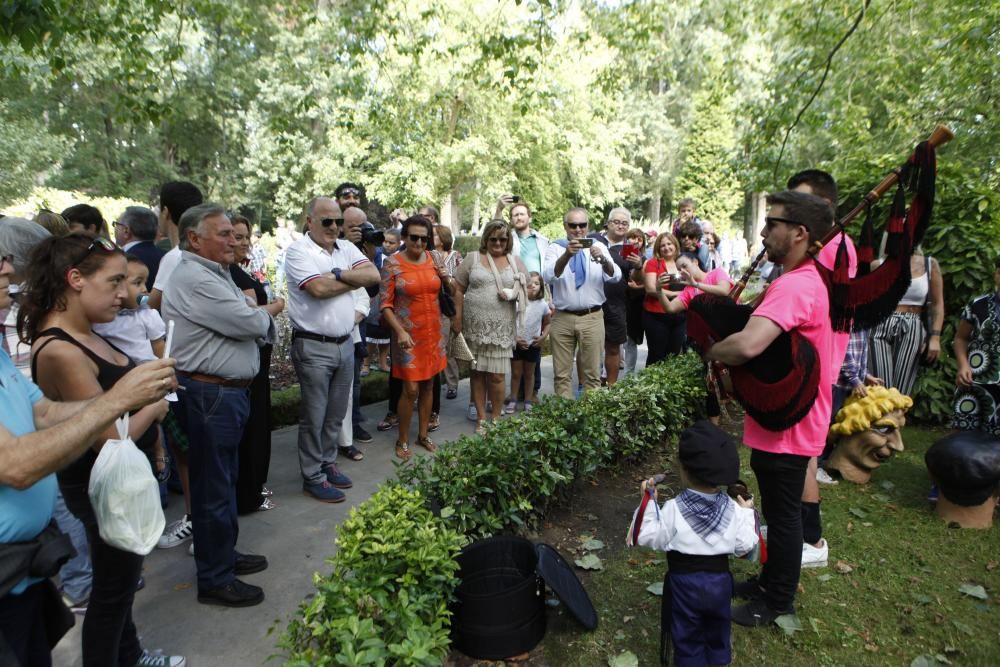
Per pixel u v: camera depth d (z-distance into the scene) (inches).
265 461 159.8
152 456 142.7
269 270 486.9
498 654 104.0
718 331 115.8
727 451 95.3
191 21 348.8
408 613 83.4
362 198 253.8
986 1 282.5
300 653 77.3
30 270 82.8
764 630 114.5
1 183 797.9
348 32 372.8
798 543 112.4
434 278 193.6
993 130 333.1
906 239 107.0
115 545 73.9
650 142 1245.7
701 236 266.4
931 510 162.2
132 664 98.3
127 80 310.2
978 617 117.6
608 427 177.3
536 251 259.1
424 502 111.3
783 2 348.5
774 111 339.6
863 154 271.4
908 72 348.5
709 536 95.3
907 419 233.6
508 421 155.6
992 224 211.8
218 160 1053.2
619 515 160.1
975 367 157.2
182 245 119.6
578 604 110.6
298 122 852.6
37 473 60.4
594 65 700.0
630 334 267.9
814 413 106.9
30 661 69.9
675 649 98.7
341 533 100.7
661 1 355.9
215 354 111.7
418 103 544.7
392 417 227.8
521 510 141.9
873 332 201.3
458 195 876.6
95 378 83.4
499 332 212.7
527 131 721.0
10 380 69.1
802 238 106.3
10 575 61.5
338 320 162.1
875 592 126.1
